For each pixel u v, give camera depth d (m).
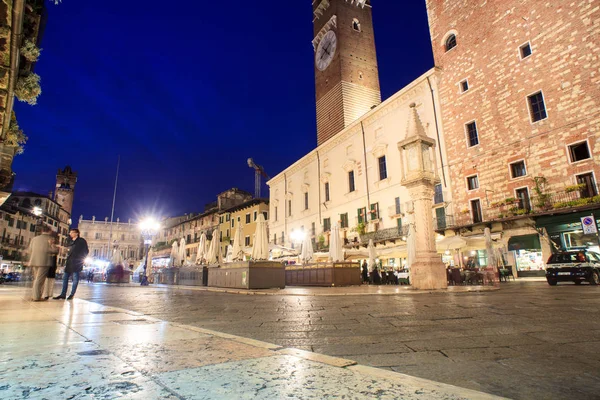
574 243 20.28
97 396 1.70
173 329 4.02
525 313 5.76
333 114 54.28
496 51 25.83
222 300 10.01
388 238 29.72
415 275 12.88
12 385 1.86
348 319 5.59
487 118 25.83
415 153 13.45
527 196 23.08
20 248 56.00
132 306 8.17
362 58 56.00
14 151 10.20
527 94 23.69
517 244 22.84
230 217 60.22
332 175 40.22
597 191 19.80
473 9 27.78
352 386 1.93
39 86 8.15
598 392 2.18
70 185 84.62
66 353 2.68
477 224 24.36
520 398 2.08
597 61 20.45
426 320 5.29
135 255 103.19
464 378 2.48
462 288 12.38
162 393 1.77
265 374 2.17
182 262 28.12
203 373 2.17
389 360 3.02
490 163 25.28
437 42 30.39
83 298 10.76
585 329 4.30
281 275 16.73
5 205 52.28
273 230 51.72
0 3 5.95
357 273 20.28
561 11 22.39
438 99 29.23
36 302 7.92
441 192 28.08
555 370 2.66
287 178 49.78
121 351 2.78
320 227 41.25
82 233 100.69
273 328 4.79
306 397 1.73
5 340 3.22
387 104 33.06
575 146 21.22
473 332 4.25
